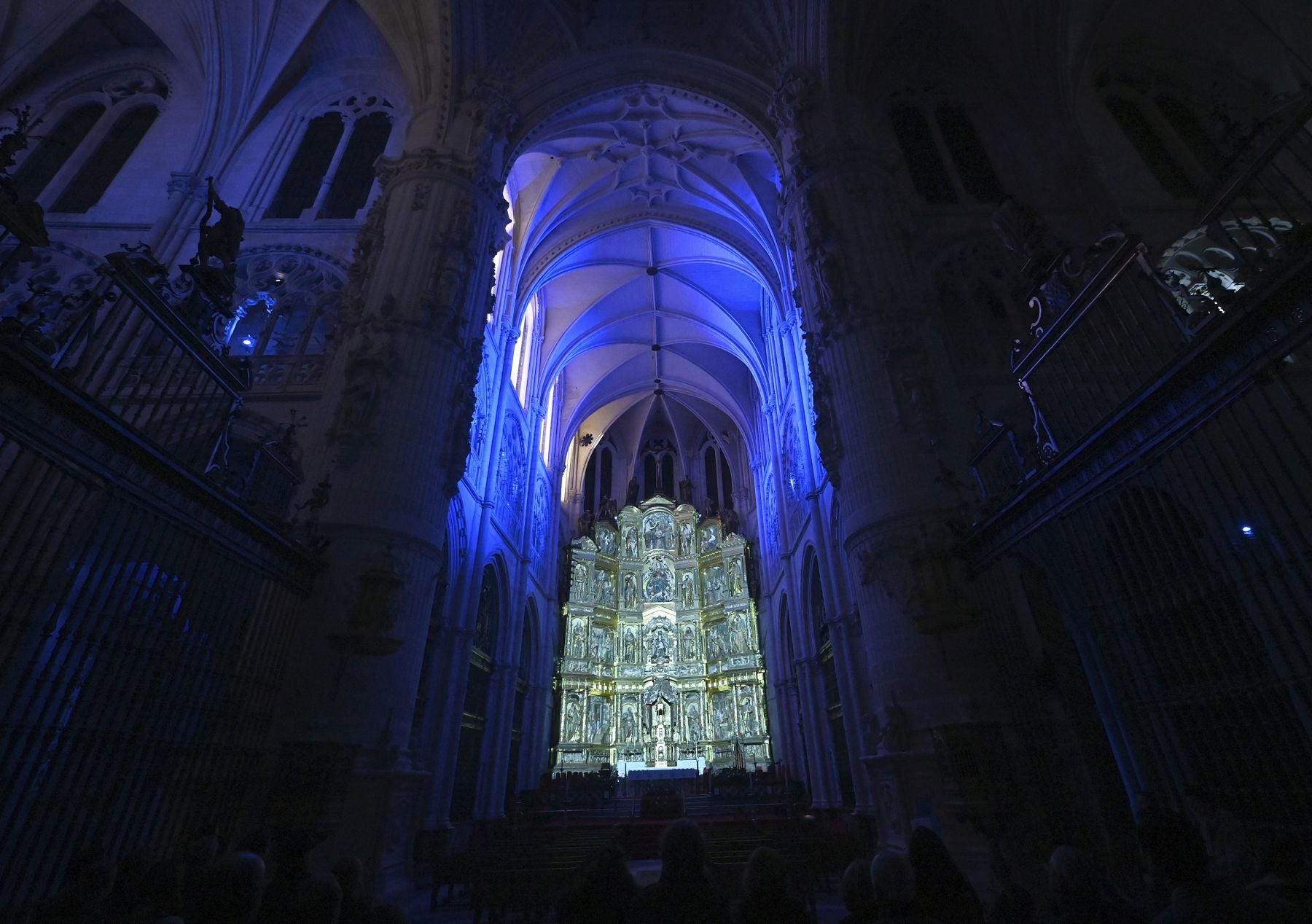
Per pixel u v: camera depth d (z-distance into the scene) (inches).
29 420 212.2
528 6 669.3
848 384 481.4
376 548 415.8
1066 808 300.4
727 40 701.3
